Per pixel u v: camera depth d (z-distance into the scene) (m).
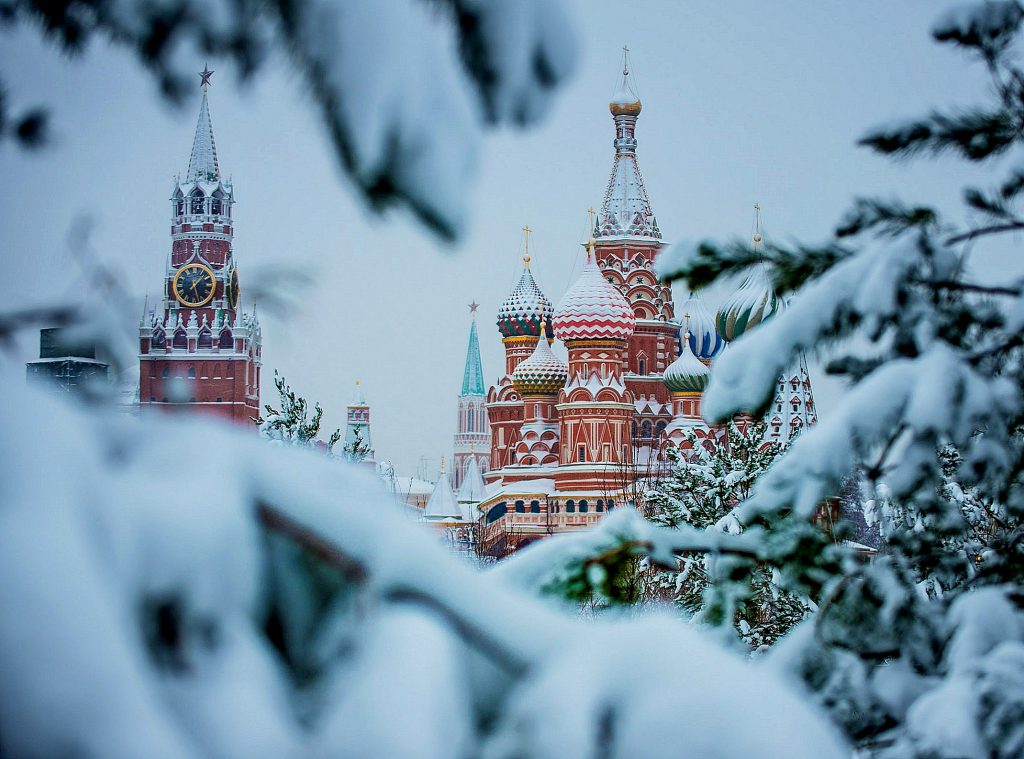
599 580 3.30
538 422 135.25
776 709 1.92
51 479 1.55
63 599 1.43
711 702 1.91
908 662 3.89
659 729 1.88
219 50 1.79
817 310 4.46
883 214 5.03
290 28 1.69
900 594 4.00
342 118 1.65
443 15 1.78
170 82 1.87
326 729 1.74
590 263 129.25
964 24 4.91
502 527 124.12
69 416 1.66
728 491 28.70
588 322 124.94
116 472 1.71
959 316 4.68
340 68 1.65
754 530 4.03
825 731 1.94
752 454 29.12
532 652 2.00
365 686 1.77
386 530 1.95
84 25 1.93
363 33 1.66
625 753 1.88
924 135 4.98
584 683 1.95
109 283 1.78
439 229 1.67
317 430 28.28
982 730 3.24
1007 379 4.25
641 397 138.12
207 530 1.67
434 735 1.73
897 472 4.09
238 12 1.73
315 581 1.93
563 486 124.44
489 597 2.02
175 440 1.78
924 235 4.55
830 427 4.04
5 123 1.97
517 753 1.89
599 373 125.31
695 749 1.87
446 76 1.71
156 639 1.64
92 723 1.39
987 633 3.64
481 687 2.00
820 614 3.83
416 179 1.65
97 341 1.74
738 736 1.88
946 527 4.54
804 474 3.98
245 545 1.71
